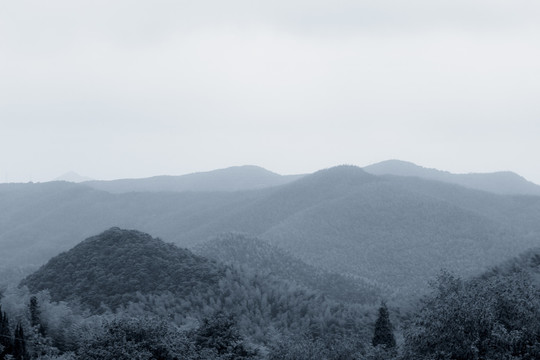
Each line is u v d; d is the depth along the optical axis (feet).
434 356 111.24
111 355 130.00
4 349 148.66
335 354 154.30
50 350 168.55
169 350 136.56
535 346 110.22
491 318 109.91
